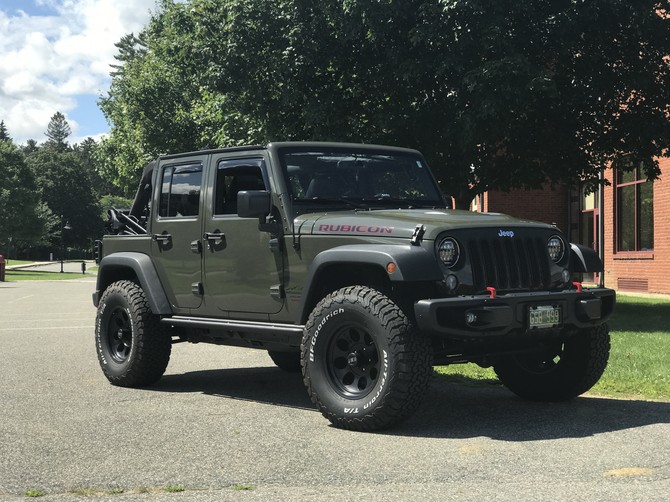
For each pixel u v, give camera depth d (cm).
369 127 1641
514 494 409
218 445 528
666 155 1700
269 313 661
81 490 422
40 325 1507
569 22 1481
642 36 1570
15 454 504
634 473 449
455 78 1478
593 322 626
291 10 1540
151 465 475
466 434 558
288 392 754
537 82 1360
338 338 591
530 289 610
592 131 1709
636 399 695
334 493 414
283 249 645
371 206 681
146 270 772
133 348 769
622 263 2430
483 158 1653
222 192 710
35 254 12356
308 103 1571
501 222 610
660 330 1232
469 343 609
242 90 1628
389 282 609
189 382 819
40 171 12456
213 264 708
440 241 570
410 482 434
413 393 555
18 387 780
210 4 1683
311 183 670
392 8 1428
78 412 649
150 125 3812
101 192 16125
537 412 639
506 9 1445
